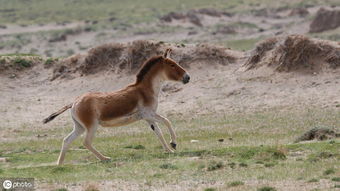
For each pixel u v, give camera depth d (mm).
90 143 65938
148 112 67812
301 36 131000
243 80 129000
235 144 78125
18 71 152875
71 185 54688
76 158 71875
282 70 128750
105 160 66500
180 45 147500
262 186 51156
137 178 56500
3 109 129750
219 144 79250
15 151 84438
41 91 143000
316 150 65438
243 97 121250
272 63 131625
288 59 129625
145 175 57656
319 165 58312
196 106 119812
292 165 59000
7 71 152125
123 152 74500
